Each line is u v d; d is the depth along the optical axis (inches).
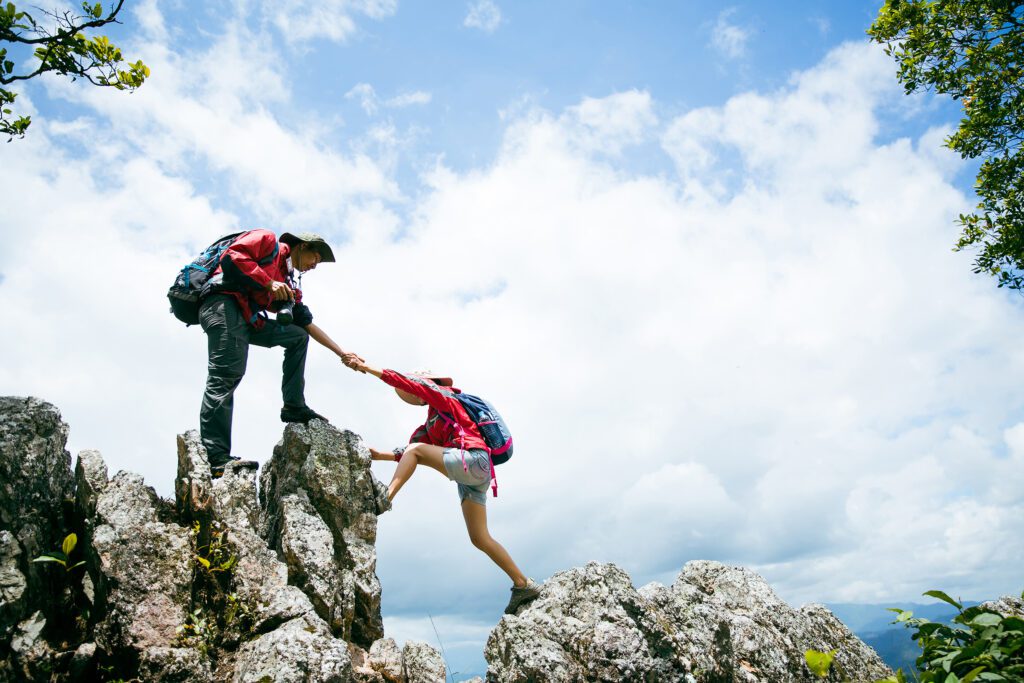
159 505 240.1
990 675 157.5
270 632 210.8
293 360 275.3
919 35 482.6
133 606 207.3
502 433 253.3
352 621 244.1
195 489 236.4
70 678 206.7
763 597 294.4
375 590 249.9
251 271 256.7
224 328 257.4
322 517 255.0
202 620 213.0
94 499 232.8
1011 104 474.0
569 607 242.2
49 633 218.5
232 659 208.7
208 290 258.4
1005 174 484.4
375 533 261.6
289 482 259.0
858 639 296.7
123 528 216.7
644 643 228.4
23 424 231.6
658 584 266.5
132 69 325.4
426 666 240.5
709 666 245.3
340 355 269.1
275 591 221.9
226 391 257.9
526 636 223.1
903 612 190.7
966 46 482.9
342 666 201.3
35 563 221.6
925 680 167.3
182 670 199.6
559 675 215.6
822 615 300.7
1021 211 479.5
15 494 223.5
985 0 465.7
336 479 258.7
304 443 262.2
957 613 186.7
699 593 278.1
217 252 267.9
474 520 250.4
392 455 271.4
